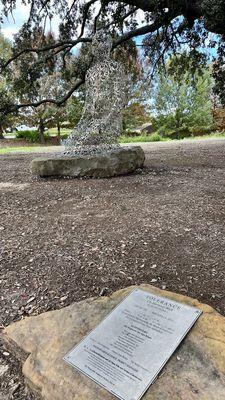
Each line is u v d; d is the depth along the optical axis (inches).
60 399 50.5
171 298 68.7
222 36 355.3
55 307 77.2
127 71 511.8
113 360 54.7
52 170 221.6
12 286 86.5
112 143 235.3
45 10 406.0
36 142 968.9
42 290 84.4
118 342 58.2
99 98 233.8
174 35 407.8
